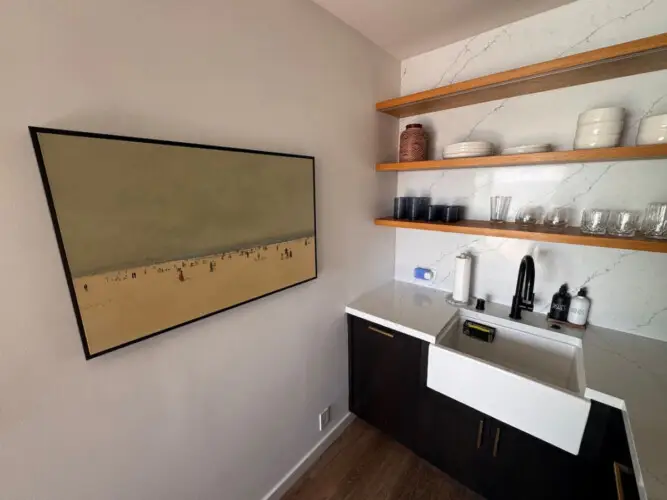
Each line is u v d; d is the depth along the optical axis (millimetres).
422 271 1872
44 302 685
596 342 1243
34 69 620
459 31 1428
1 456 669
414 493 1445
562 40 1261
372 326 1556
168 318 886
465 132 1579
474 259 1682
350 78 1421
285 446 1430
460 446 1356
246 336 1155
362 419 1816
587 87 1235
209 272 967
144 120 792
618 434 929
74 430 767
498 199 1438
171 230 857
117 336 788
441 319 1474
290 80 1154
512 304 1471
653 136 975
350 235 1585
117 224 751
